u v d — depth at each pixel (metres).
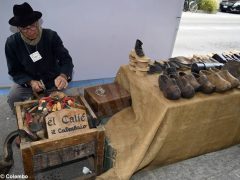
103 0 2.89
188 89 1.65
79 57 3.14
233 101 1.84
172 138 1.77
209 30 7.41
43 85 1.94
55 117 1.42
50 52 2.05
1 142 2.07
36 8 2.64
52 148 1.39
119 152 1.67
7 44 1.93
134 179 1.81
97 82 3.38
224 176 1.94
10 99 2.08
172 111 1.59
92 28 3.02
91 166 1.85
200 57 2.38
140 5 3.14
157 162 1.89
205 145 2.04
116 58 3.38
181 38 6.11
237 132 2.14
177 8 3.40
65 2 2.72
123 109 2.04
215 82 1.80
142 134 1.69
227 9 11.41
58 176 1.79
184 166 1.99
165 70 1.99
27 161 1.35
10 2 2.51
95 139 1.51
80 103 1.74
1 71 2.84
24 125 1.47
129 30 3.26
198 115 1.74
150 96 1.73
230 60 2.15
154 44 3.56
